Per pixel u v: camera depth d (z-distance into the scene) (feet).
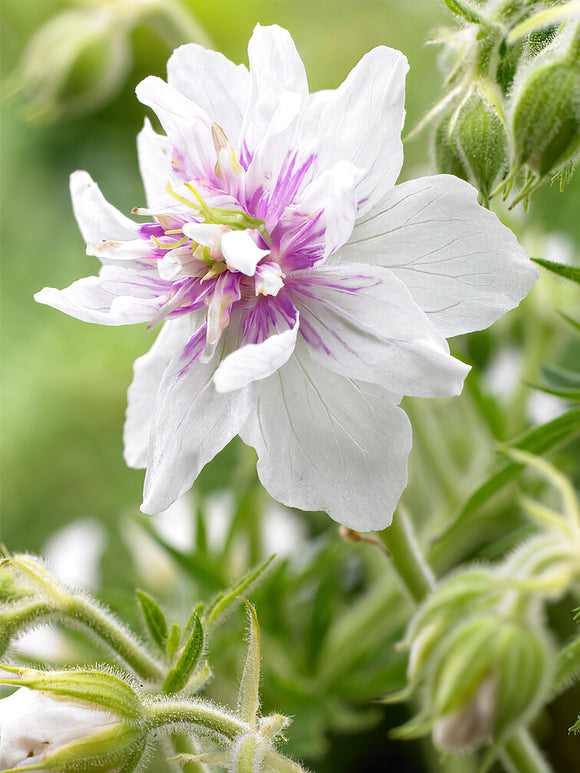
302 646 0.86
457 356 0.73
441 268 0.60
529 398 0.84
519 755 0.71
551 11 0.60
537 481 0.84
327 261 0.61
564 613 0.87
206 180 0.62
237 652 0.83
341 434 0.61
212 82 0.64
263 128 0.62
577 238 0.95
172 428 0.62
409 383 0.59
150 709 0.62
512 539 0.82
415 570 0.69
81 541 0.94
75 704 0.62
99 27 1.00
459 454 0.88
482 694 0.68
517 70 0.63
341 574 0.90
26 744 0.61
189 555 0.82
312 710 0.84
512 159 0.62
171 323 0.64
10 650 0.65
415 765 0.89
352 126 0.61
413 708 0.88
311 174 0.62
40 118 1.13
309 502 0.62
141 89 0.61
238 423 0.61
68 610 0.65
